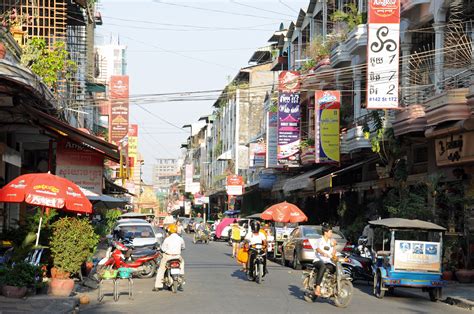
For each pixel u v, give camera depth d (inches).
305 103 1601.9
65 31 1132.5
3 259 613.6
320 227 1010.1
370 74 900.0
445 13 902.4
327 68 1342.3
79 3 1199.6
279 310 537.0
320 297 633.0
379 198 1085.1
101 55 2768.2
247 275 822.5
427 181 881.5
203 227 1955.0
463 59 852.0
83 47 1505.9
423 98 962.1
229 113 3100.4
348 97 1354.6
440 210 849.5
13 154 881.5
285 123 1492.4
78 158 792.3
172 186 6358.3
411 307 590.2
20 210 967.6
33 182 573.9
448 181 911.0
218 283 751.7
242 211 2421.3
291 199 1818.4
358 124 1156.5
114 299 605.0
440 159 896.9
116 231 866.8
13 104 607.8
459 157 845.2
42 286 578.6
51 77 943.7
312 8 1716.3
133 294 652.7
